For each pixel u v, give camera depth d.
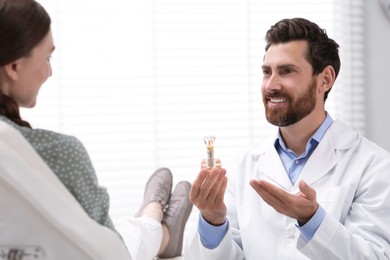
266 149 1.49
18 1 0.78
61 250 0.74
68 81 2.18
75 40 2.18
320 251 1.20
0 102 0.79
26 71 0.80
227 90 2.26
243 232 1.42
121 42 2.21
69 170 0.78
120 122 2.22
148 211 1.97
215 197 1.29
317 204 1.18
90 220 0.75
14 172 0.70
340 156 1.39
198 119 2.25
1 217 0.72
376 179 1.32
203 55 2.25
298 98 1.36
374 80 2.29
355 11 2.26
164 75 2.23
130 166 2.22
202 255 1.40
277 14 2.28
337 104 2.31
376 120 2.30
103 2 2.19
